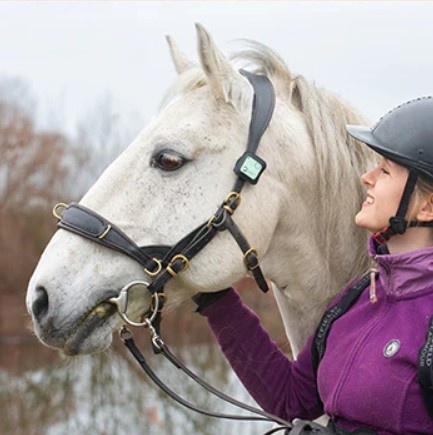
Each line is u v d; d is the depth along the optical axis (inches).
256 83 93.8
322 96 96.2
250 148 89.5
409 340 73.5
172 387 425.4
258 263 91.6
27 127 1049.5
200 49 88.3
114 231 86.4
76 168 1054.4
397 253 80.4
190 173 88.4
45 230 967.0
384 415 73.2
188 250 87.5
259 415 93.7
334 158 93.7
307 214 94.2
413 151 77.9
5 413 409.1
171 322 804.0
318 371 82.4
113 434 358.9
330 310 86.1
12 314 898.1
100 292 85.8
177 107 91.4
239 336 94.4
